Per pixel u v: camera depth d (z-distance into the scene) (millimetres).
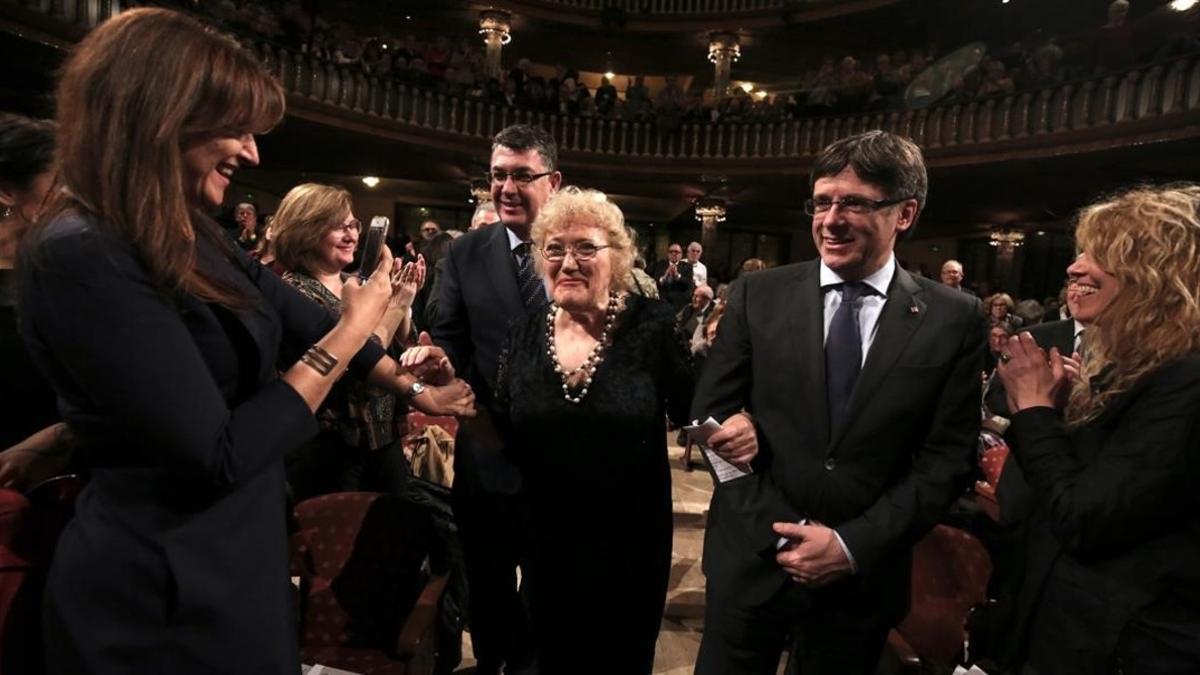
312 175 12203
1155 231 1043
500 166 1790
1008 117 8508
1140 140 7188
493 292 1805
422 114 10359
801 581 1235
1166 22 7570
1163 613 1009
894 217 1272
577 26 12773
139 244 793
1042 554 1140
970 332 1297
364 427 2094
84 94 800
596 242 1507
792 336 1330
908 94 9711
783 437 1319
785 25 12141
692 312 5934
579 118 11352
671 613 2758
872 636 1329
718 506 1419
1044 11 10586
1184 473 977
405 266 1419
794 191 11641
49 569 992
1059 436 1118
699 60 14047
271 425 866
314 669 1357
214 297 871
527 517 1730
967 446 1284
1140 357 1042
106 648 837
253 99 867
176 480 862
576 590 1624
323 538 1767
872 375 1269
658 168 11492
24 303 809
